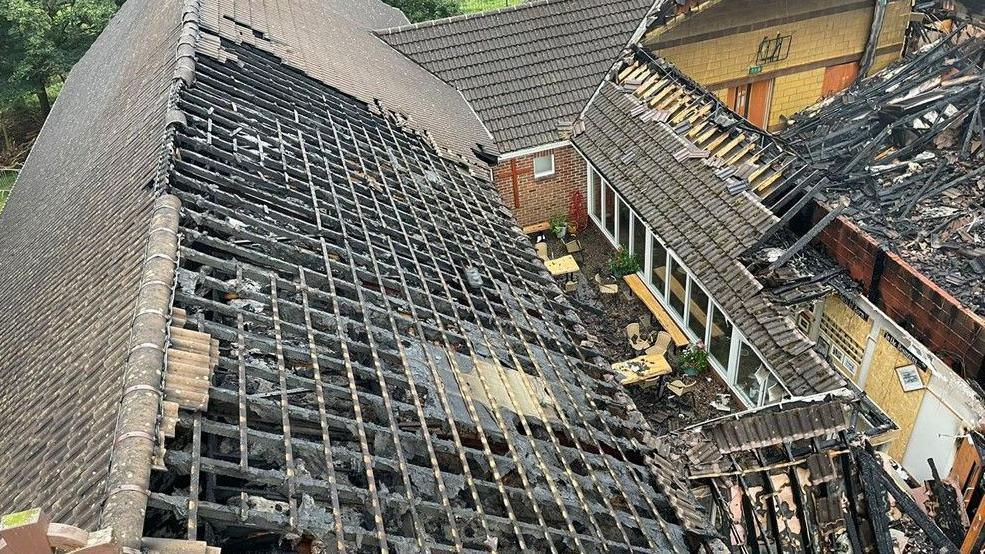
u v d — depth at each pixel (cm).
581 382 878
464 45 1948
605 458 755
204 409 551
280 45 1391
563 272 1820
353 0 2130
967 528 952
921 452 1345
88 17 2688
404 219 1042
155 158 886
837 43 2252
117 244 792
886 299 1343
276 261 776
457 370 759
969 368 1203
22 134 3038
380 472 604
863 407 1084
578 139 1880
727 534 859
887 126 1744
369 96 1446
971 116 1719
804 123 2003
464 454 643
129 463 471
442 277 920
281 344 658
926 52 2027
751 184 1484
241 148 968
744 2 2070
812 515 886
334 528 521
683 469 898
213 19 1296
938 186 1584
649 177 1661
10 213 1396
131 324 629
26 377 727
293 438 572
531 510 642
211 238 747
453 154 1444
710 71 2191
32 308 868
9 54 2689
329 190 1001
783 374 1222
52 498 530
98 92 1547
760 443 923
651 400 1547
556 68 1962
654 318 1748
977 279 1298
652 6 1994
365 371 684
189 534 454
